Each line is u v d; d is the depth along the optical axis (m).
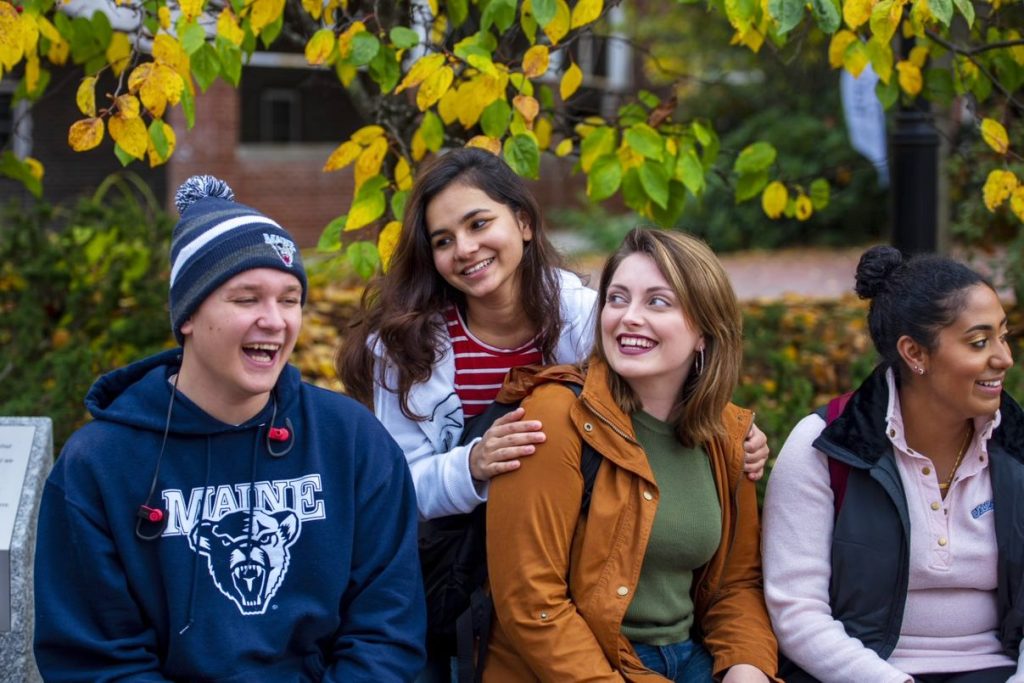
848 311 8.31
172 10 4.63
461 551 3.37
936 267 3.25
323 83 5.56
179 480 2.89
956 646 3.35
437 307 3.60
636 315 3.22
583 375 3.37
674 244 3.27
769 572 3.41
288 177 16.20
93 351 5.75
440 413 3.55
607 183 4.08
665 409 3.36
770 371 6.33
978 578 3.33
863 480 3.33
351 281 8.24
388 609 3.06
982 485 3.35
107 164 13.69
